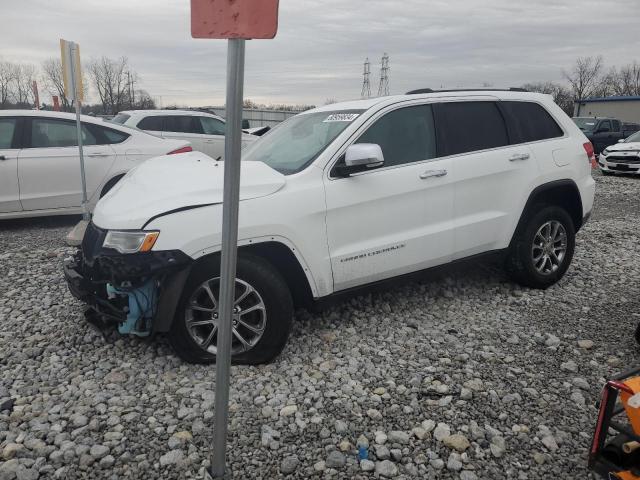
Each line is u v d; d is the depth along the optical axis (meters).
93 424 2.97
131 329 3.56
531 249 4.98
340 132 4.14
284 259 3.83
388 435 2.96
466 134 4.66
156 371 3.60
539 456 2.80
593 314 4.64
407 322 4.44
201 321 3.60
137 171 4.18
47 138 7.82
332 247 3.93
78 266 4.00
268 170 3.86
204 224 3.42
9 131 7.62
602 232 7.94
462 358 3.81
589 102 44.25
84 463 2.70
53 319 4.44
